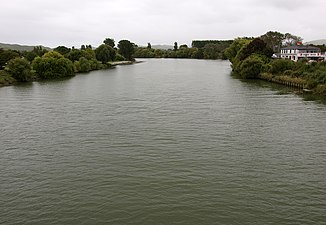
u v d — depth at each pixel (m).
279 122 52.44
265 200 28.03
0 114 59.31
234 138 44.31
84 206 27.30
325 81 79.75
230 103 68.19
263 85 97.25
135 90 89.12
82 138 44.69
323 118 54.69
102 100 73.06
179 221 25.23
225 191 29.58
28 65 113.88
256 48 140.38
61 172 33.81
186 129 48.41
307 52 148.50
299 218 25.48
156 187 30.28
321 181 31.58
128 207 27.08
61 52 196.38
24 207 27.28
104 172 33.56
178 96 78.06
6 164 36.12
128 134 46.09
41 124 52.19
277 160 36.72
